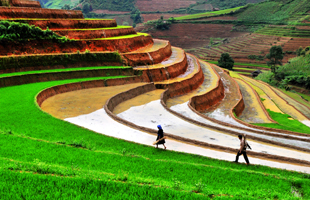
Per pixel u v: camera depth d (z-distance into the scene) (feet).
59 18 191.42
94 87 146.20
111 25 223.51
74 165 47.67
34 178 37.22
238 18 604.08
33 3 197.36
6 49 141.28
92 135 73.56
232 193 42.42
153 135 82.17
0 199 31.55
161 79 173.27
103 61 170.60
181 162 57.11
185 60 222.28
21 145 56.24
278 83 303.48
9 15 163.43
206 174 51.19
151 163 54.13
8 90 116.16
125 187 37.91
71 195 33.63
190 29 583.99
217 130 94.99
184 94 169.17
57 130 74.02
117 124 91.30
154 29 583.58
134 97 143.64
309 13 514.68
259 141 87.86
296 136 111.86
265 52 428.15
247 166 60.49
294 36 453.58
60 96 124.88
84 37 180.65
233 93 199.21
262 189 46.03
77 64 161.07
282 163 68.23
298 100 248.52
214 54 452.76
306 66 309.63
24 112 87.45
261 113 171.32
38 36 154.71
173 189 39.68
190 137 85.25
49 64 150.51
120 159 54.44
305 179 53.83
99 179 39.52
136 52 191.42
